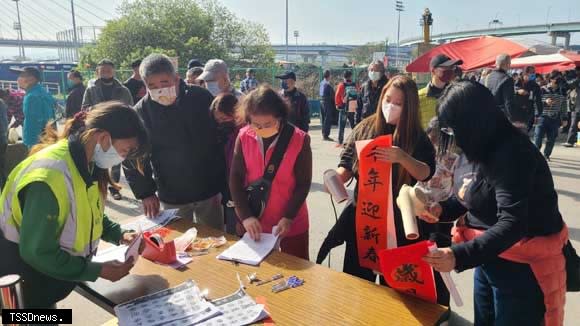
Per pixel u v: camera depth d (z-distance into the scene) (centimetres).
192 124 254
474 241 137
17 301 128
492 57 780
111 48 2136
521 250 149
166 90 237
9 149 342
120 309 153
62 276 144
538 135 694
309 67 1617
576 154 758
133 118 153
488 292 172
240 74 1731
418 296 157
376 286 165
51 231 139
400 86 192
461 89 141
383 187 191
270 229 227
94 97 522
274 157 216
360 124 220
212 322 145
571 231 397
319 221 434
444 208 175
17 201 141
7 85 1730
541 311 151
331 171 201
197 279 174
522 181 135
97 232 165
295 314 149
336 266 341
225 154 274
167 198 268
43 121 570
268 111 199
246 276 175
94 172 161
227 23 2408
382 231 196
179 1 2233
